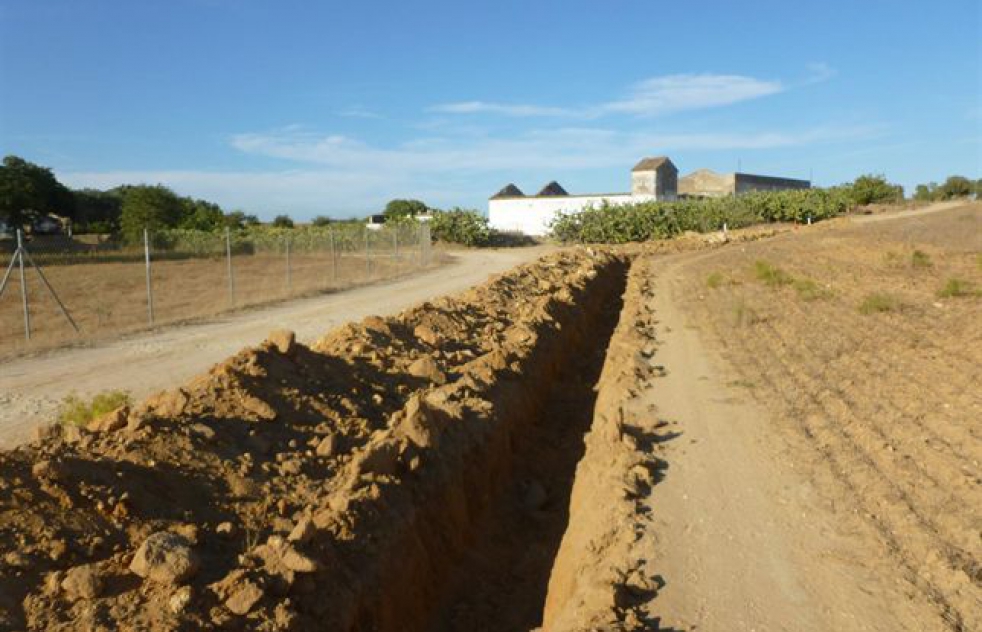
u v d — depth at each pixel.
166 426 6.41
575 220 57.22
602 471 7.31
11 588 4.23
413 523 6.30
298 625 4.57
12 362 13.38
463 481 7.56
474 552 7.17
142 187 64.62
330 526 5.61
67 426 6.14
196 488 5.84
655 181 65.19
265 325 17.50
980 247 30.52
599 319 20.30
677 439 8.37
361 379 9.11
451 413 8.16
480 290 17.62
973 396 9.23
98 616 4.17
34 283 29.12
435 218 58.09
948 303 16.56
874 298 16.64
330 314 19.44
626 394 10.12
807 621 4.84
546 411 11.26
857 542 5.82
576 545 6.21
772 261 28.98
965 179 85.69
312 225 77.38
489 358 10.50
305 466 6.75
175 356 13.87
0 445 8.65
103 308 21.11
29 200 55.56
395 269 34.91
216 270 35.09
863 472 7.09
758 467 7.42
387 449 6.69
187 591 4.41
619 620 4.83
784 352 12.49
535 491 8.44
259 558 4.95
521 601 6.50
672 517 6.35
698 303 19.03
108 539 4.95
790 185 93.94
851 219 57.16
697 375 11.21
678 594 5.18
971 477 6.75
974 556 5.48
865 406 9.19
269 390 7.74
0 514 4.70
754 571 5.46
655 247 45.56
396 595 5.64
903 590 5.14
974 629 4.69
